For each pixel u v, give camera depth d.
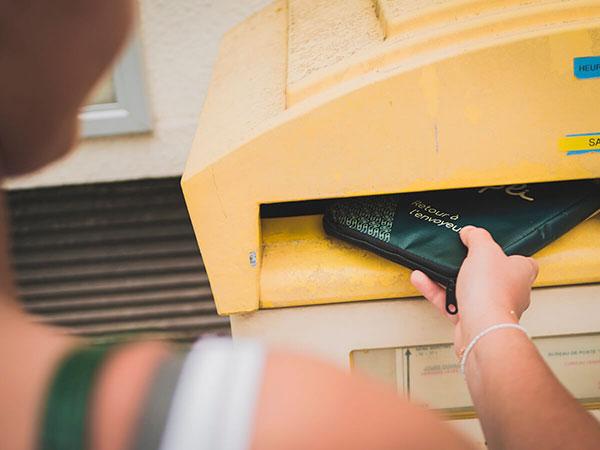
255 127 1.01
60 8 0.36
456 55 0.94
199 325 1.97
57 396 0.33
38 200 1.81
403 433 0.36
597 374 1.14
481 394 0.75
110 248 1.87
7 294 0.37
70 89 0.38
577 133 0.97
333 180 1.00
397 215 1.06
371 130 0.97
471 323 0.84
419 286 0.99
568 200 1.04
